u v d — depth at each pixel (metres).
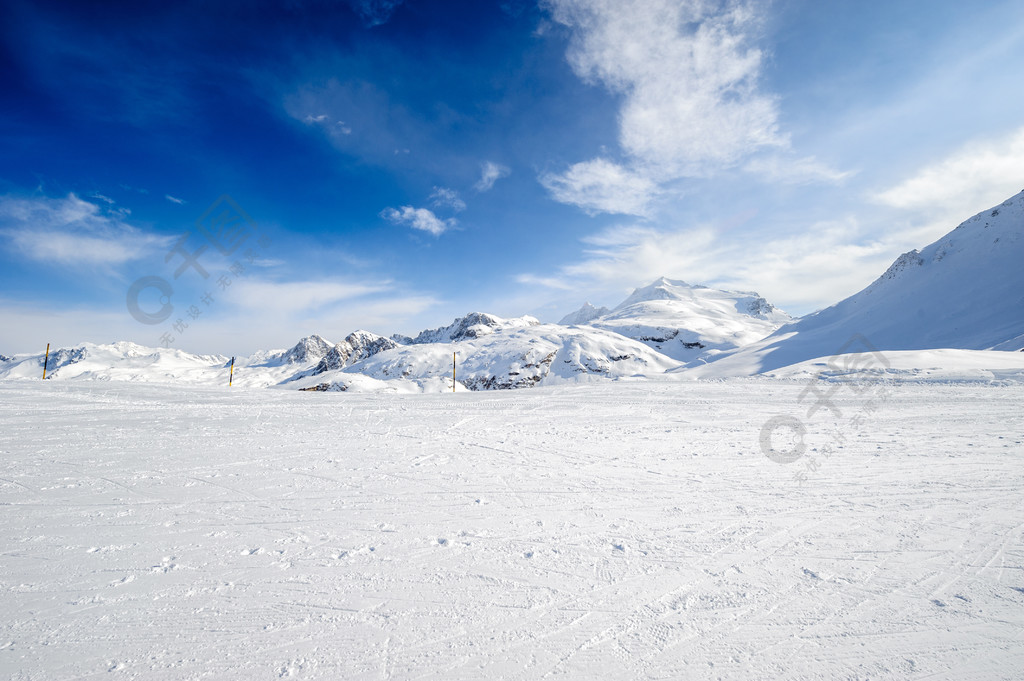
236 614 3.32
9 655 2.87
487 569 4.01
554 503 5.84
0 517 5.28
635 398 19.00
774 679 2.66
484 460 8.30
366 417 14.14
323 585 3.73
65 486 6.54
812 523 5.07
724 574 3.90
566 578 3.85
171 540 4.64
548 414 14.79
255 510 5.57
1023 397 16.61
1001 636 3.04
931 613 3.29
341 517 5.33
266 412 15.14
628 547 4.47
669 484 6.70
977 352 30.28
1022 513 5.30
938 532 4.77
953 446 9.13
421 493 6.28
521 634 3.10
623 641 3.02
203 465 7.84
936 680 2.65
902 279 122.56
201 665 2.79
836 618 3.24
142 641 3.03
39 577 3.84
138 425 12.11
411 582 3.78
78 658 2.86
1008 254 107.12
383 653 2.91
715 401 17.75
